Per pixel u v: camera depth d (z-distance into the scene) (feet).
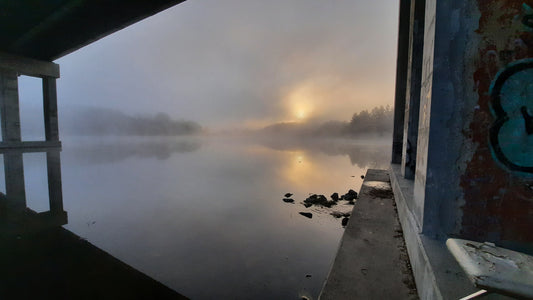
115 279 11.80
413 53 15.57
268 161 64.85
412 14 15.94
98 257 14.12
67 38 66.33
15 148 80.28
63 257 14.10
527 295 3.01
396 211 13.92
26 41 67.56
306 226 19.02
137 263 13.47
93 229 18.49
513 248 6.29
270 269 12.93
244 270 12.80
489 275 3.25
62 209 23.50
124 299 10.32
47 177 40.47
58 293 10.75
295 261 13.79
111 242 16.19
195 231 18.07
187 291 11.07
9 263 13.30
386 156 79.05
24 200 26.73
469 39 6.45
